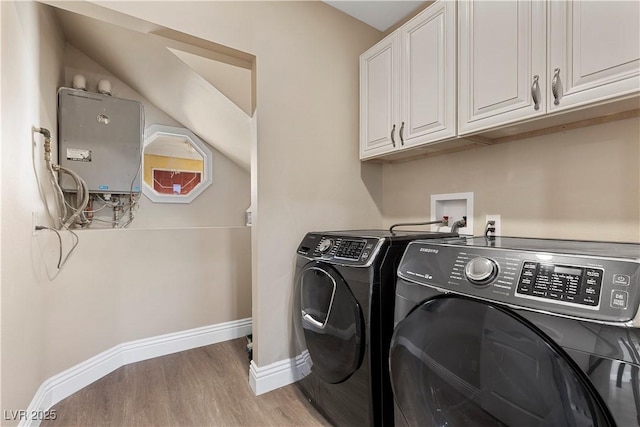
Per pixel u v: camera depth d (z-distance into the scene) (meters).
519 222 1.51
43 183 1.70
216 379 1.87
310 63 1.92
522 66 1.18
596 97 0.99
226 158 3.43
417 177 2.04
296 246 1.86
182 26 1.48
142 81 2.68
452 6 1.43
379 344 1.23
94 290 1.89
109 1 1.31
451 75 1.44
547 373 0.67
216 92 2.28
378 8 2.02
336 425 1.41
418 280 1.00
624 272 0.63
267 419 1.49
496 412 0.76
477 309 0.81
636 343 0.57
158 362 2.10
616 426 0.59
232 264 2.54
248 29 1.68
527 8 1.16
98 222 2.77
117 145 2.53
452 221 1.84
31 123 1.55
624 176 1.19
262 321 1.74
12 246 1.23
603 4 0.97
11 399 1.21
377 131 1.91
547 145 1.41
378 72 1.89
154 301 2.20
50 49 2.04
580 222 1.30
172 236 2.28
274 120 1.78
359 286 1.27
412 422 1.02
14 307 1.24
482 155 1.67
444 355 0.88
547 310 0.69
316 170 1.94
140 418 1.51
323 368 1.44
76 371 1.76
